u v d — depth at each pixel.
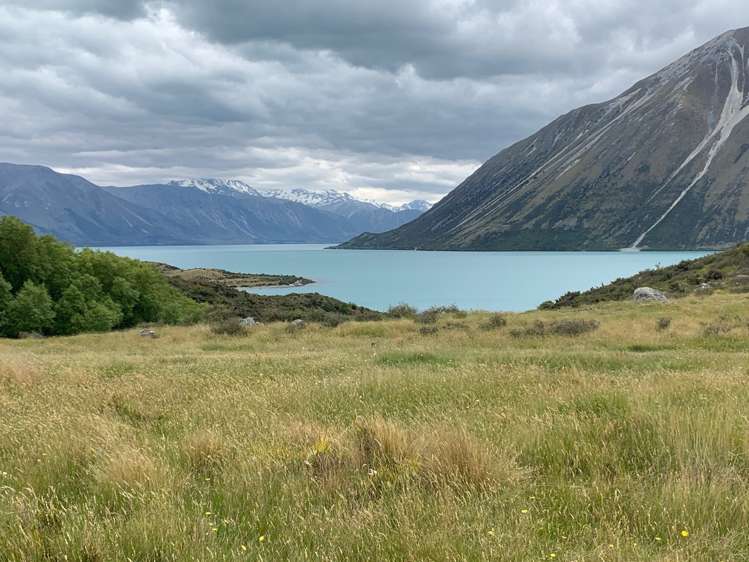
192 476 5.52
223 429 7.35
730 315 27.44
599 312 33.62
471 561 3.66
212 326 34.25
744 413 7.10
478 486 5.00
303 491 4.93
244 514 4.58
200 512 4.39
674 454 5.65
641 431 6.41
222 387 11.07
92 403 9.58
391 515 4.42
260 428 7.22
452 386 10.49
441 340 25.05
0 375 12.89
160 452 6.21
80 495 5.05
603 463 5.56
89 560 3.80
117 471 5.26
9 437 7.04
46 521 4.49
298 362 16.91
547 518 4.43
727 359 15.47
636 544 3.83
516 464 5.54
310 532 4.12
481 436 6.48
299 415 8.08
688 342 21.09
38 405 9.25
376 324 31.31
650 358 16.12
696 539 3.93
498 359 16.38
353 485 5.11
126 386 11.35
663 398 8.31
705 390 9.13
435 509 4.41
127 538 3.96
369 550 3.83
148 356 21.23
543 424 6.73
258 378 12.76
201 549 3.78
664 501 4.50
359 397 9.59
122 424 7.65
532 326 26.64
